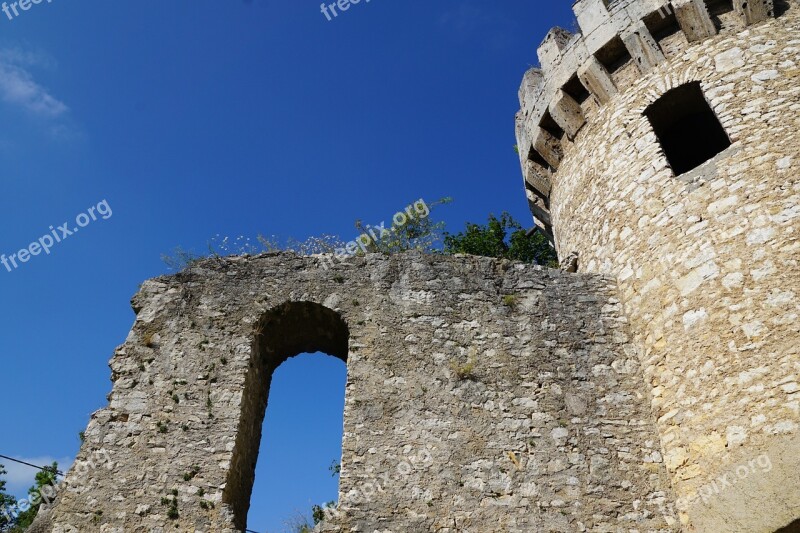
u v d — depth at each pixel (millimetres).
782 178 9523
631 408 9641
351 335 10281
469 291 10875
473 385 9859
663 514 8641
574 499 8820
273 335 11133
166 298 10742
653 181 11047
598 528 8586
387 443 9234
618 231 11289
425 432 9359
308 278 10945
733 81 11094
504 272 11156
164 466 8992
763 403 8016
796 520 7180
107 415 9461
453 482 8930
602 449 9266
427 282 10945
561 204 13750
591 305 10758
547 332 10461
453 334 10383
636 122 12078
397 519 8594
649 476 8969
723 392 8469
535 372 10031
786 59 10969
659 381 9492
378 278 10953
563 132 14266
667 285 9906
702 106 12180
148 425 9375
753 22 11719
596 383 9930
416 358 10086
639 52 12609
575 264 12516
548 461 9164
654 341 9797
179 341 10242
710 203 9969
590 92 13398
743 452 7938
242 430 9703
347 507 8641
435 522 8594
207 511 8633
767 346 8312
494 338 10367
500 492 8875
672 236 10188
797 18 11484
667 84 11953
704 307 9195
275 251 11352
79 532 8422
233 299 10719
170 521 8547
